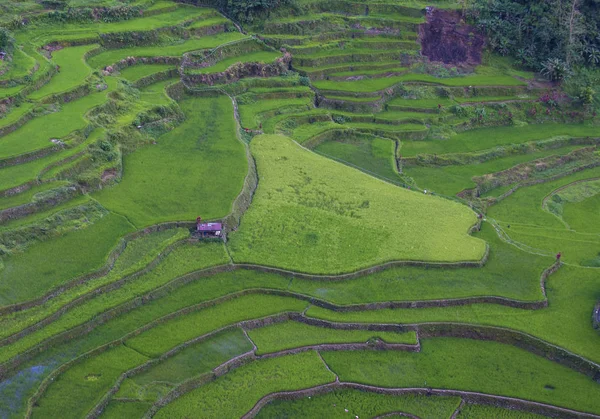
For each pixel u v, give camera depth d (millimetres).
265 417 36156
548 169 68438
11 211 43906
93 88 60906
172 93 66375
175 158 55625
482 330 42000
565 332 41844
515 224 57062
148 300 41344
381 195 54469
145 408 34656
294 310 42219
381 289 44062
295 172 56750
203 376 37062
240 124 64188
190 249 45812
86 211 46625
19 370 35656
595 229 58844
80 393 34844
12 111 54312
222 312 41500
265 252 46281
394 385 38406
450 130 72375
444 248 47781
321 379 38188
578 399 37875
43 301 39156
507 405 37781
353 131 67688
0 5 71312
